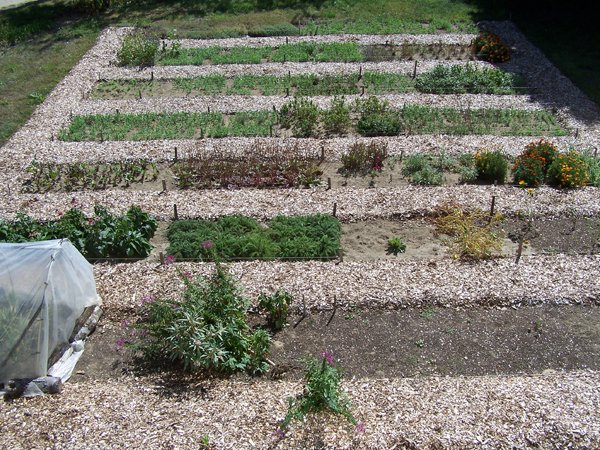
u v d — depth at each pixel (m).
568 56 17.52
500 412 6.84
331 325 8.49
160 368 7.82
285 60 17.52
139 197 11.38
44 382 7.33
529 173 11.58
